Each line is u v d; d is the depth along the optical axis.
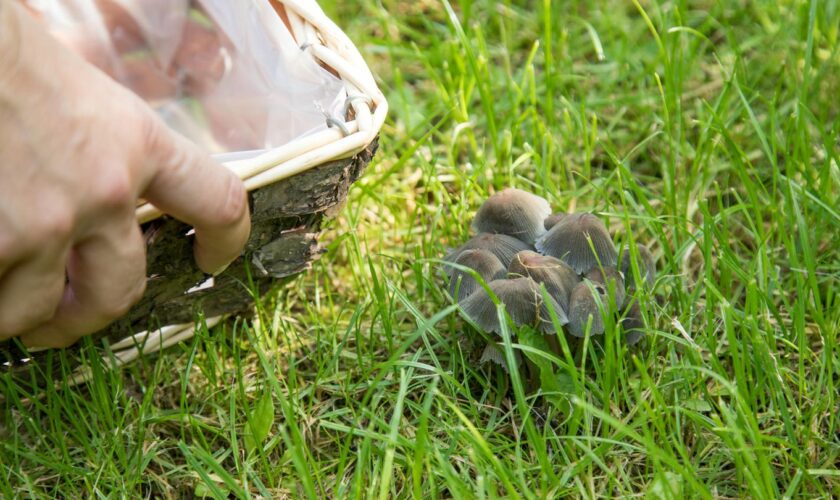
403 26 1.23
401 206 1.09
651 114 1.14
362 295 1.01
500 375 0.93
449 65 1.17
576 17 1.19
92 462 0.90
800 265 1.00
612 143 1.14
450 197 1.09
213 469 0.90
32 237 0.77
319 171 0.87
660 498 0.84
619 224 1.06
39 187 0.76
